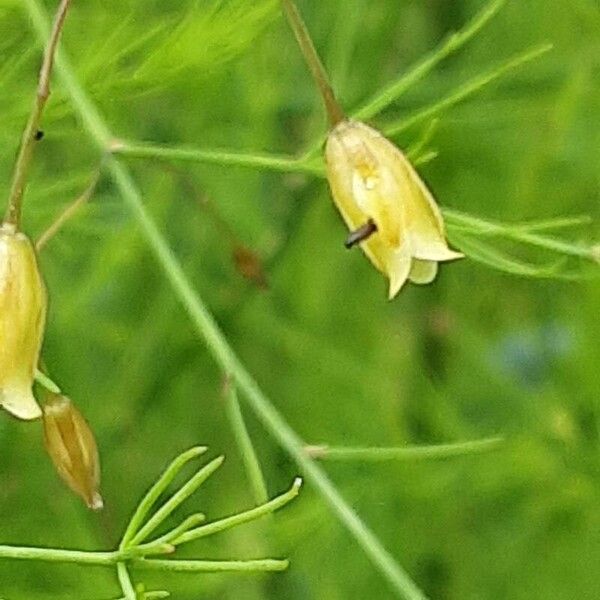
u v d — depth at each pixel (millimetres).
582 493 96
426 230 53
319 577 98
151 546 50
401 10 94
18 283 52
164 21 67
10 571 86
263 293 97
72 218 81
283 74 92
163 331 97
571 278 61
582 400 96
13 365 51
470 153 96
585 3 89
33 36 70
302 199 98
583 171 94
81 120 65
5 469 94
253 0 61
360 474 98
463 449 58
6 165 78
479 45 95
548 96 93
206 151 62
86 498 57
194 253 96
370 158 54
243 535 93
